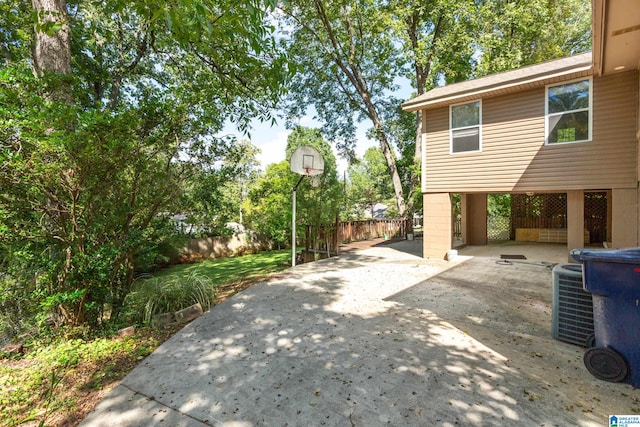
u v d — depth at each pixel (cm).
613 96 662
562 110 722
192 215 625
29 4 646
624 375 262
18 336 419
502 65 1495
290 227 1362
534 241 1238
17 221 382
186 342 380
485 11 1405
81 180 387
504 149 800
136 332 426
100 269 419
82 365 336
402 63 1736
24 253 389
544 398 248
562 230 1180
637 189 635
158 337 405
